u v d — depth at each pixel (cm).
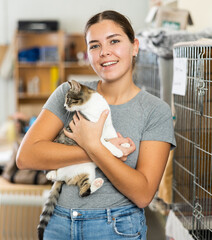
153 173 123
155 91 220
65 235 125
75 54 581
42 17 585
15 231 268
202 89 142
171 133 130
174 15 241
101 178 125
